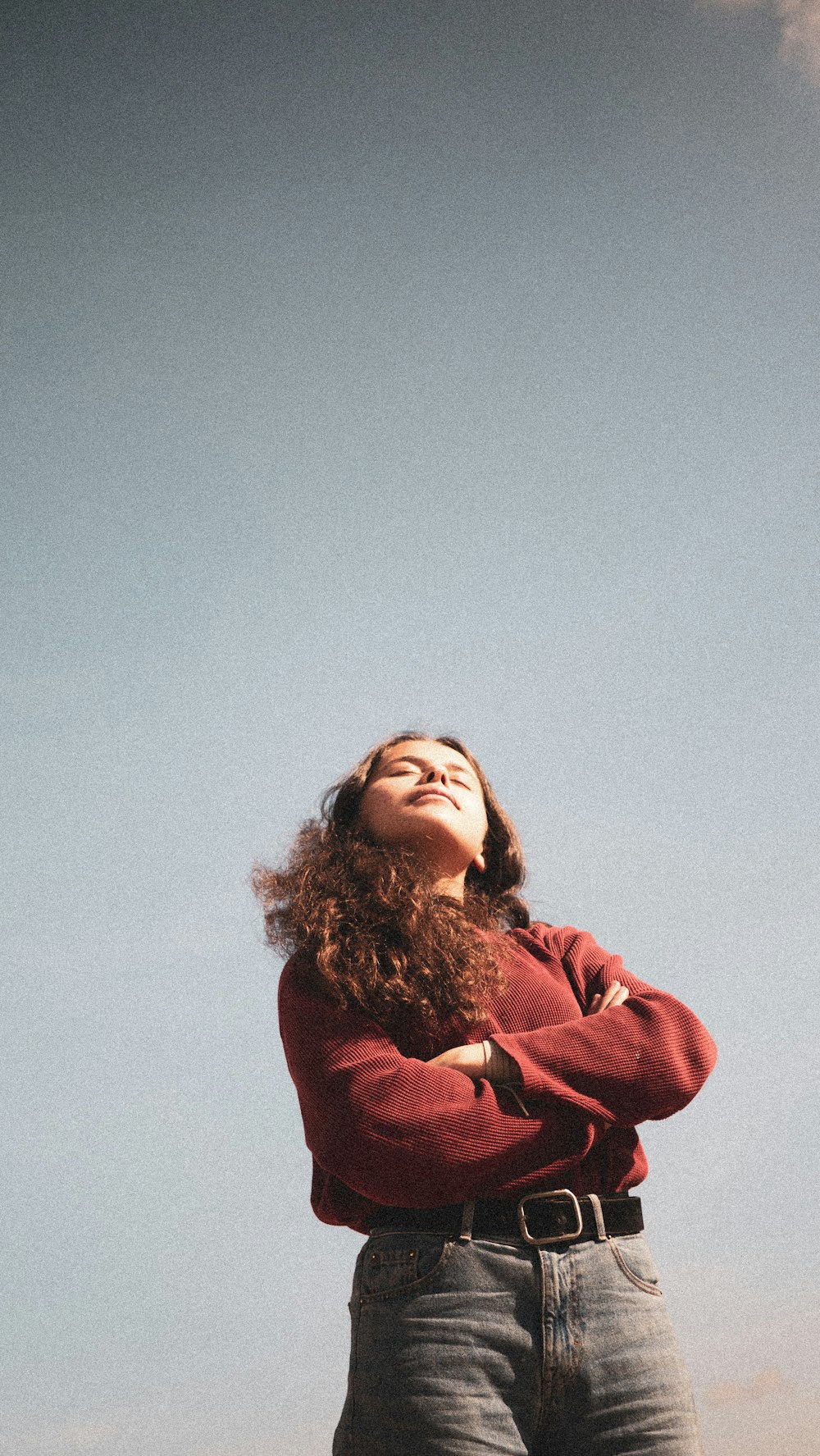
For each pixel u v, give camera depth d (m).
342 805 1.64
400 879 1.39
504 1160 1.13
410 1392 1.06
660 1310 1.15
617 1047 1.22
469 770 1.63
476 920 1.47
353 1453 1.09
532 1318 1.09
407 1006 1.27
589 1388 1.08
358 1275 1.18
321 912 1.35
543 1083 1.17
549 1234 1.12
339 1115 1.16
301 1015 1.27
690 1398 1.13
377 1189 1.13
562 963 1.45
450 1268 1.11
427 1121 1.13
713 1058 1.26
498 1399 1.06
